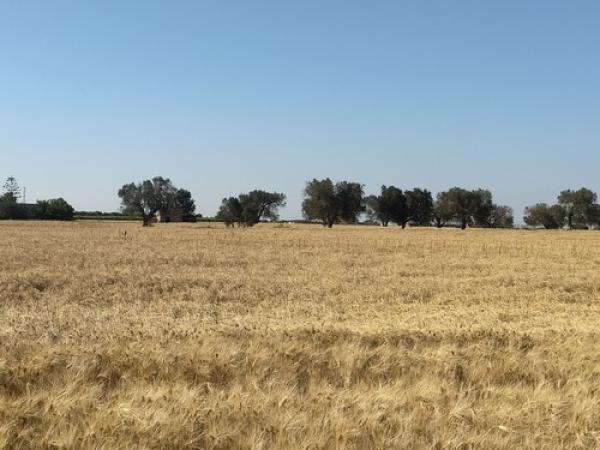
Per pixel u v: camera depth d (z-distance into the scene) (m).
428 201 137.50
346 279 26.06
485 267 32.25
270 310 17.78
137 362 8.88
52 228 84.81
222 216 117.50
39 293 21.42
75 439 6.14
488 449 6.41
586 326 14.15
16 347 9.45
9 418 6.65
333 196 126.19
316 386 8.16
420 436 6.60
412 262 34.25
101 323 12.95
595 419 7.21
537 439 6.67
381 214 135.62
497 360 9.81
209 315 16.05
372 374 9.09
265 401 7.21
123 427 6.34
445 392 8.03
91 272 26.41
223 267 30.61
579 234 91.38
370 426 6.62
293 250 42.03
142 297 21.05
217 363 8.94
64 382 7.99
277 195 123.69
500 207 162.88
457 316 16.16
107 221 152.00
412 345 11.16
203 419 6.71
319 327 12.35
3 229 78.88
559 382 8.59
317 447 6.16
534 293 22.89
